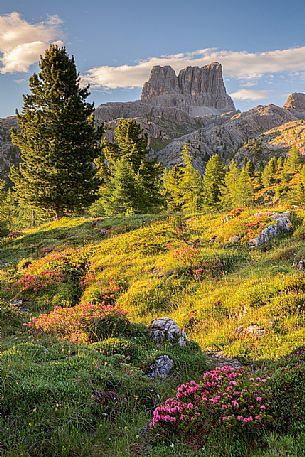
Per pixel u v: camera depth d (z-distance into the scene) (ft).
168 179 255.09
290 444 19.49
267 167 400.06
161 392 29.48
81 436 22.24
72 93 133.80
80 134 131.75
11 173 139.23
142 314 54.95
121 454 20.92
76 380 27.04
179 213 116.98
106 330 41.57
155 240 84.94
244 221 84.53
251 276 58.44
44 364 29.86
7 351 32.14
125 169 146.51
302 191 244.22
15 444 20.76
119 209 146.10
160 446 21.75
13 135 134.62
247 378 27.71
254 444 20.75
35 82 131.23
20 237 118.62
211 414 23.38
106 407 25.66
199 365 34.99
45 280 69.41
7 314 46.52
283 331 41.75
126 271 70.33
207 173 294.46
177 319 50.90
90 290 64.85
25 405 23.57
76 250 89.66
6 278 74.43
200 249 74.90
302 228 75.82
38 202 135.95
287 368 27.22
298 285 49.83
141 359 35.01
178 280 61.41
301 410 21.88
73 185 134.82
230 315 48.80
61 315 44.42
